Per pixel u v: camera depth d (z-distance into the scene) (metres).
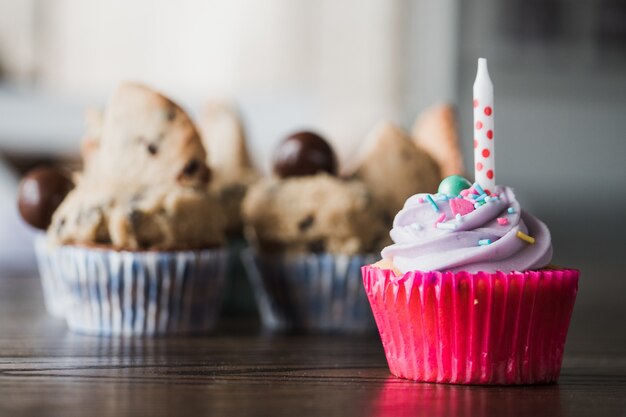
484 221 0.51
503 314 0.50
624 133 1.41
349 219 0.65
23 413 0.43
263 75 1.41
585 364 0.55
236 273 0.73
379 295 0.51
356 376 0.51
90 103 1.35
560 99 1.40
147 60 1.38
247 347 0.59
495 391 0.49
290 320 0.67
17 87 1.33
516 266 0.50
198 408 0.44
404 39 1.42
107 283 0.62
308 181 0.67
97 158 0.66
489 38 1.40
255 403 0.45
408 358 0.51
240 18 1.40
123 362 0.53
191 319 0.64
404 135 0.70
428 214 0.52
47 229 0.68
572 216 1.41
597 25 1.39
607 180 1.41
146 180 0.63
